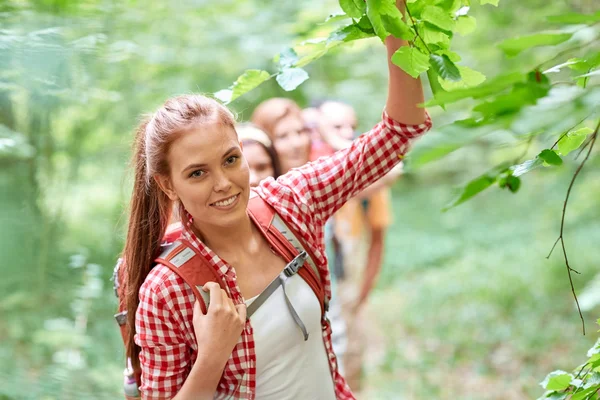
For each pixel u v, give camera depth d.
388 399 5.20
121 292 1.91
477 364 5.84
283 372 1.70
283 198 1.78
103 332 4.45
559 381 1.58
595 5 4.96
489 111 0.78
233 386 1.71
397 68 1.65
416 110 1.70
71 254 4.74
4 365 3.84
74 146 5.00
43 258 4.50
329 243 3.65
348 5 1.44
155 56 5.20
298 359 1.71
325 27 2.26
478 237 10.61
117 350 4.33
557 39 0.78
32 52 2.89
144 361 1.70
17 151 3.90
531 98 0.77
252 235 1.74
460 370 5.79
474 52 6.66
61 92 3.21
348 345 3.85
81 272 4.60
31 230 4.50
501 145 0.93
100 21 3.60
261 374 1.70
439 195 13.70
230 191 1.61
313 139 3.69
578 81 1.11
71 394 3.74
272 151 2.96
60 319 4.32
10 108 3.98
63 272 4.56
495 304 7.16
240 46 6.09
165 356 1.67
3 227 4.40
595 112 0.84
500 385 5.40
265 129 3.26
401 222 12.59
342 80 8.31
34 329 4.16
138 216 1.74
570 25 0.82
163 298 1.63
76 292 4.47
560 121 0.74
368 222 3.83
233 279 1.66
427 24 1.44
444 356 6.10
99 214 5.66
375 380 5.67
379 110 8.52
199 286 1.63
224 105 1.68
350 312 3.80
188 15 5.91
